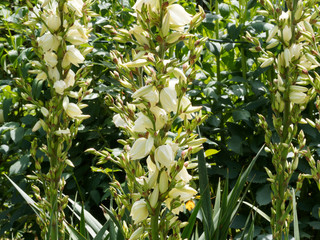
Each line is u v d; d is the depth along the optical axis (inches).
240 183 101.3
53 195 100.6
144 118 87.0
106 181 147.1
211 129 155.5
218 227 99.7
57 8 98.9
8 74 192.7
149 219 88.9
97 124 156.6
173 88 87.2
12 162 171.6
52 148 100.1
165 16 88.1
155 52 89.0
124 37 89.9
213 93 149.5
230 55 169.2
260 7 166.7
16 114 186.9
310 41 101.3
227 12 156.4
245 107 153.2
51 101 99.4
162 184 86.7
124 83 94.4
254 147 148.6
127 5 166.2
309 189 155.0
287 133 104.7
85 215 112.7
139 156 87.2
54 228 100.0
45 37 98.7
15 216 153.4
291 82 103.2
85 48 102.4
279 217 104.8
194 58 87.8
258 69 150.7
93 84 161.9
